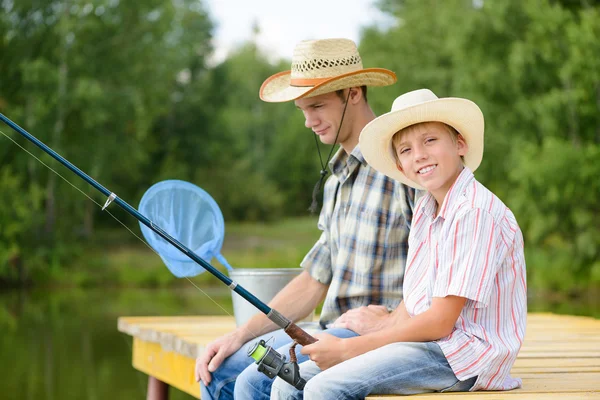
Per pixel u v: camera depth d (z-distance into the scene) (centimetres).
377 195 400
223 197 4684
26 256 2798
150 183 4206
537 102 2312
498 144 2455
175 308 1848
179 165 4312
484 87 2456
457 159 337
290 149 5375
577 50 2250
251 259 3108
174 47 3625
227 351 407
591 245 2244
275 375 338
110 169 3347
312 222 4800
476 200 317
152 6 3088
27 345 1301
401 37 3347
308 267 434
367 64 3425
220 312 1697
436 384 317
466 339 316
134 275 2781
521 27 2406
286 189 5341
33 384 1001
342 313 410
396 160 360
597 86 2291
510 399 306
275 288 470
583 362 420
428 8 3312
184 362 517
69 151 3041
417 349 315
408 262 349
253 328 414
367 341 326
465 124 330
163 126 4444
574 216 2255
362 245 402
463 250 311
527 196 2286
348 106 422
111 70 3103
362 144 357
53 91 2852
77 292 2569
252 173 5016
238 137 5150
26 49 2917
